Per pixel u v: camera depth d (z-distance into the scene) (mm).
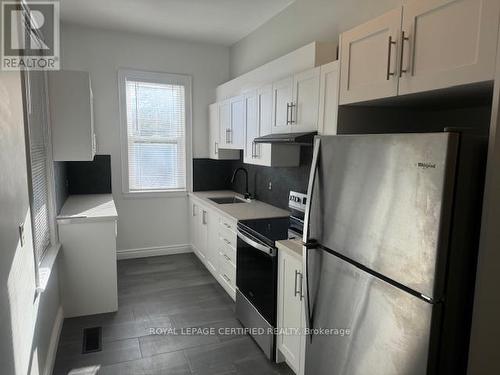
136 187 4617
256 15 3670
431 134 1185
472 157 1191
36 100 2459
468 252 1235
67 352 2566
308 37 3115
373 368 1464
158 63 4477
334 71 2182
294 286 2182
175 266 4359
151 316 3117
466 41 1266
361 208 1501
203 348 2645
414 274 1261
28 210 1799
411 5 1496
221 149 4449
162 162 4711
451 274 1210
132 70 4344
